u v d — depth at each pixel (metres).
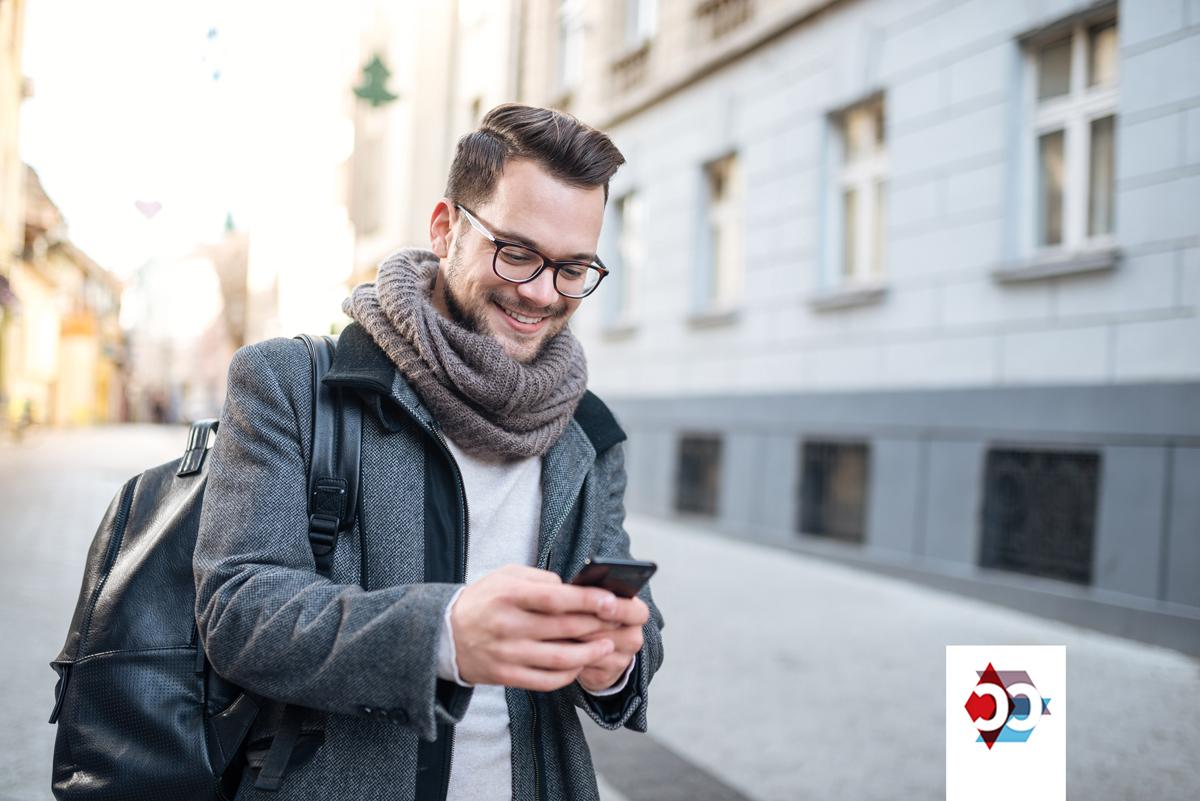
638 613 0.88
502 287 1.09
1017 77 5.97
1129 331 5.18
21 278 25.17
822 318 7.49
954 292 6.28
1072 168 5.73
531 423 1.12
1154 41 5.09
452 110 10.63
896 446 6.64
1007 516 5.85
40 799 2.45
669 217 9.59
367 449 1.08
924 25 6.55
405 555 1.05
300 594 0.93
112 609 1.04
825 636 4.95
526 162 1.07
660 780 3.01
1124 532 5.08
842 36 7.29
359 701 0.89
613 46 10.64
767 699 3.87
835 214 7.56
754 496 8.15
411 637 0.86
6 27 13.61
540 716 1.13
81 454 17.09
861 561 6.84
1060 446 5.49
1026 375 5.75
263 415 1.04
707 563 7.11
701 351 9.04
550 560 1.18
